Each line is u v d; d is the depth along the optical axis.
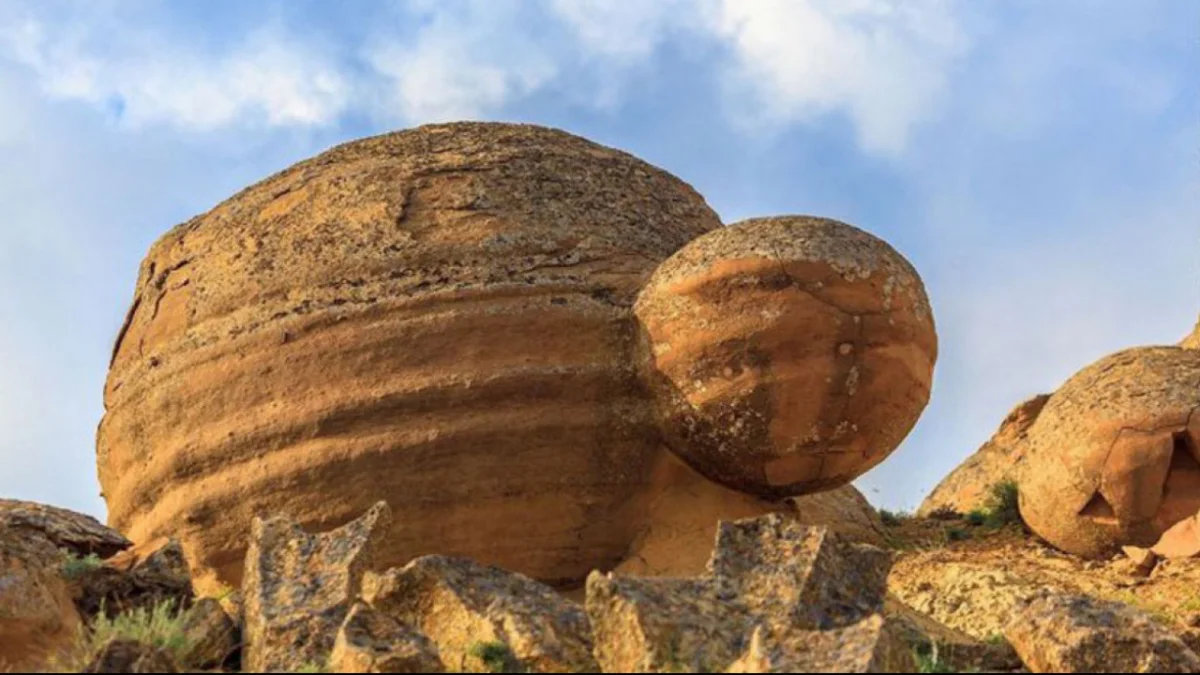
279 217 18.30
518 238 17.78
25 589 12.95
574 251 17.83
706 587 11.53
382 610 12.02
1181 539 19.53
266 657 11.60
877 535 20.81
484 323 17.30
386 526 12.98
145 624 12.36
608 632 11.05
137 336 18.59
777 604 11.47
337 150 18.83
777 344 16.84
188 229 18.92
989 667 12.43
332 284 17.62
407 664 10.82
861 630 10.46
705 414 17.00
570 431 17.22
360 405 17.14
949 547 20.73
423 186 18.12
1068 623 12.36
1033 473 20.56
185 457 17.61
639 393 17.38
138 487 18.06
